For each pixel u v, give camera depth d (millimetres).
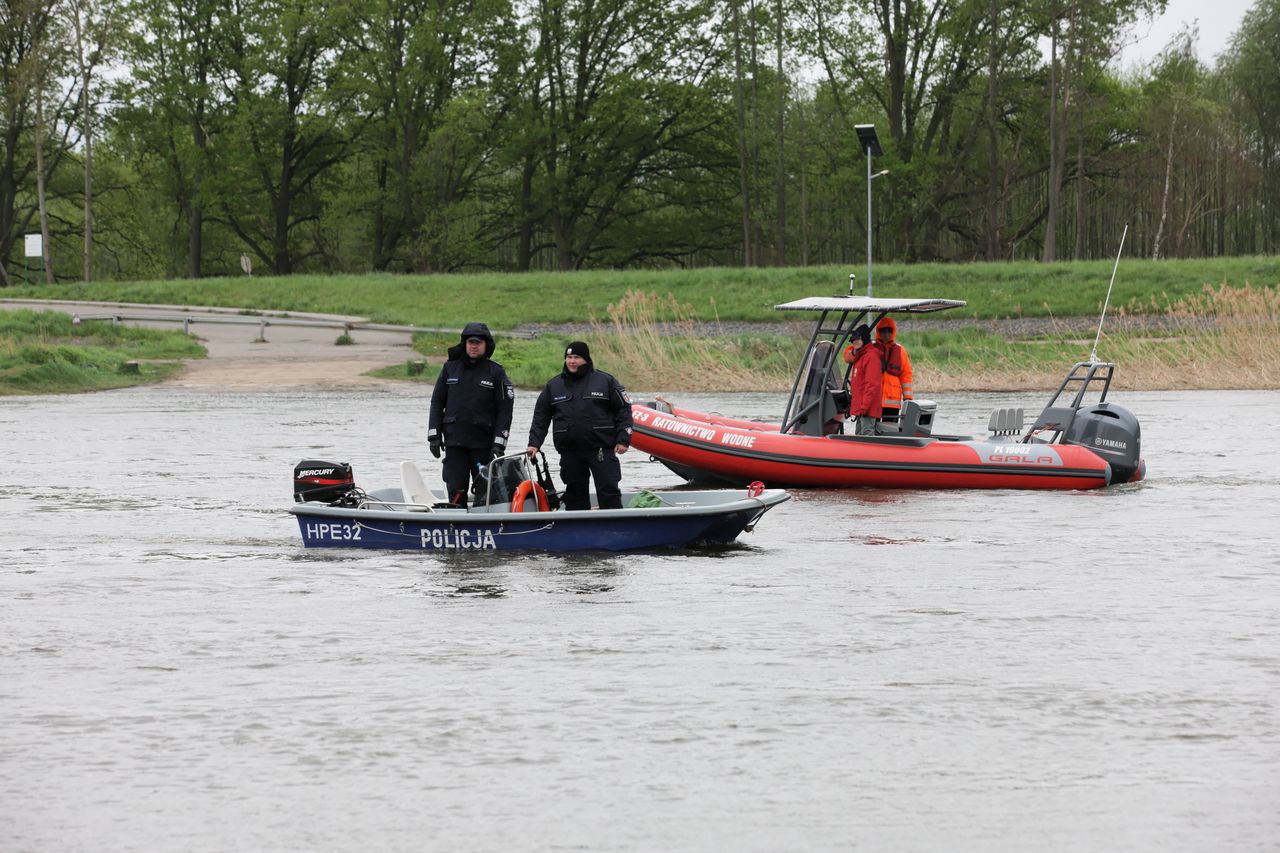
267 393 120000
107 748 24938
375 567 41250
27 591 37938
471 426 45656
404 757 24406
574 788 22953
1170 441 78562
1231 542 46188
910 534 48156
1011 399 111875
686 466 63000
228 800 22531
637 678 29094
